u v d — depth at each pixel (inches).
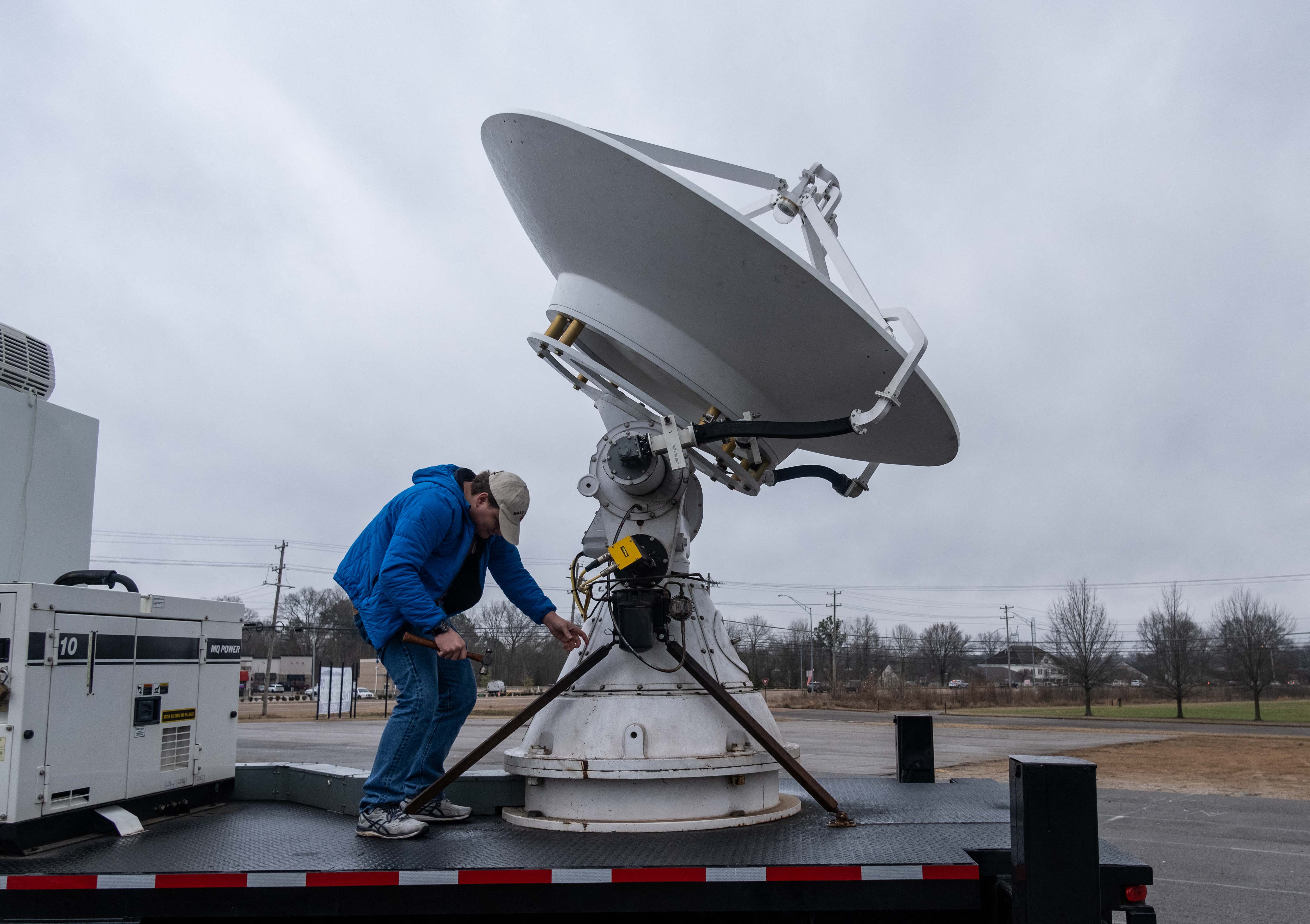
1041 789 84.8
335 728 1071.6
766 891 93.6
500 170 145.8
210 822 125.6
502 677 2507.4
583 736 124.8
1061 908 83.3
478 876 94.0
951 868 93.3
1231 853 352.5
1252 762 729.6
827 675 3221.0
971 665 4389.8
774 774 132.3
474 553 129.5
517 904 93.8
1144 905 94.9
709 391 137.2
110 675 116.6
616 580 135.9
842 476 161.0
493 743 120.9
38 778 104.7
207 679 136.2
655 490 137.9
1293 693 2456.9
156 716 124.9
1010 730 1147.3
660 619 130.0
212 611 138.2
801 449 176.1
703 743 124.0
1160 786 572.4
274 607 2320.4
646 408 152.2
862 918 97.7
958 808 133.5
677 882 93.7
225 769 140.1
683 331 135.0
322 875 94.0
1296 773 650.8
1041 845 84.1
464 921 98.7
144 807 123.6
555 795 123.1
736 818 119.6
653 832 114.9
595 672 132.0
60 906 93.8
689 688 129.2
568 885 94.0
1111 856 100.1
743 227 116.6
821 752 747.4
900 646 3383.4
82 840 111.1
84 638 112.1
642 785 119.9
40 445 140.5
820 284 120.4
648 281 131.3
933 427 158.1
